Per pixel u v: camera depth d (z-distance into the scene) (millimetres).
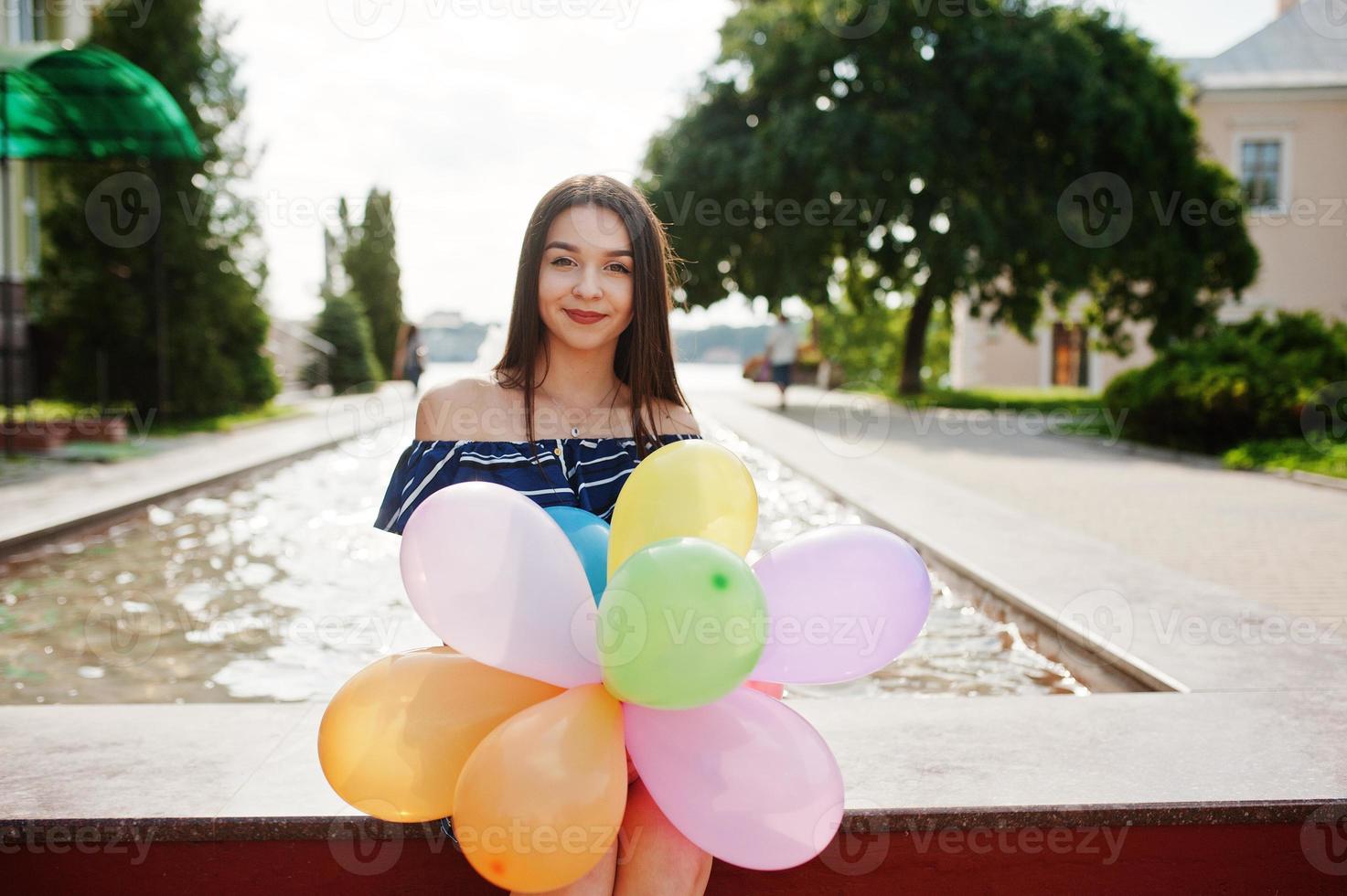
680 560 1300
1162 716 2486
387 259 27031
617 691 1357
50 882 1880
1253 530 5953
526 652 1427
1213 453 10484
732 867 1909
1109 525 6141
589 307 1774
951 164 16312
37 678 3305
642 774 1466
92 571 4781
